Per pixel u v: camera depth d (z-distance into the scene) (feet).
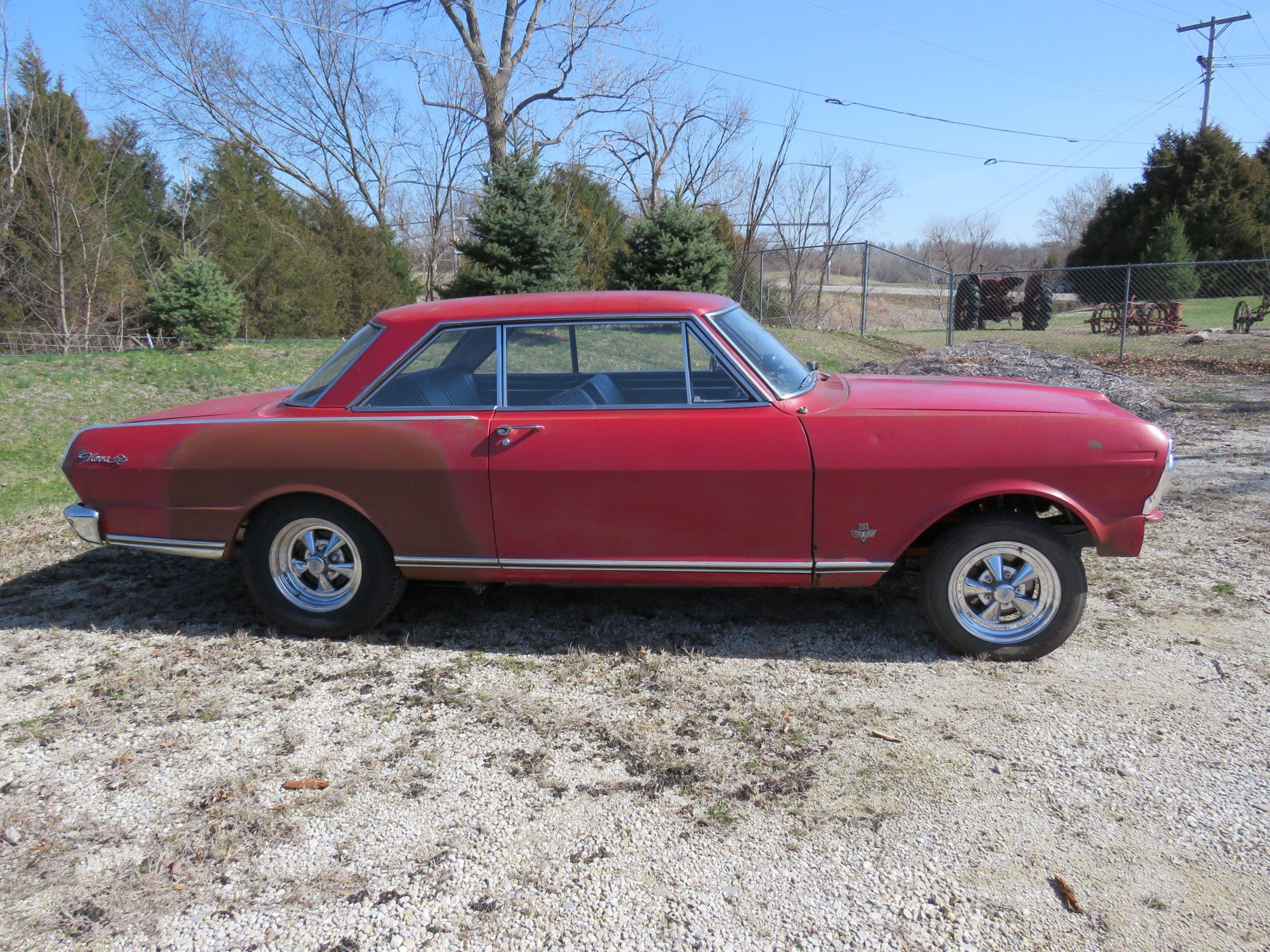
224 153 88.48
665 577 13.25
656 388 13.80
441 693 12.50
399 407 13.56
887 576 16.94
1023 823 9.34
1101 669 12.87
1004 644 13.01
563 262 61.21
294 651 13.99
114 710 12.13
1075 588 12.67
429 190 124.88
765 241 122.11
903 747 10.84
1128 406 36.52
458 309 13.94
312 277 82.33
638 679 12.81
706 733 11.30
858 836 9.16
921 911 8.06
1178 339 71.82
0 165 69.97
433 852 9.00
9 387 35.47
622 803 9.80
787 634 14.28
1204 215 110.52
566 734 11.31
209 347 53.31
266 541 14.11
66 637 14.64
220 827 9.48
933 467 12.34
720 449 12.60
